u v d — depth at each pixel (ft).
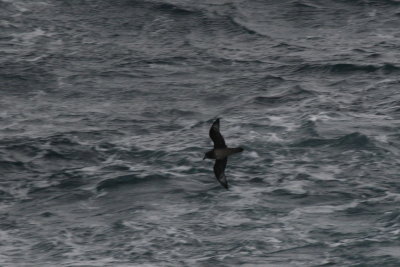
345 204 502.79
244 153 562.66
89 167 561.43
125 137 602.85
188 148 576.61
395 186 520.83
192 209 504.02
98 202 518.78
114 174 547.49
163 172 545.03
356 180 527.81
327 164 547.90
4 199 526.98
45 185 540.93
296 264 448.24
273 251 461.37
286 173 538.06
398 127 592.60
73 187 536.42
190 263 452.35
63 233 485.97
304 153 562.25
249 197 512.22
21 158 574.56
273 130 595.06
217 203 508.12
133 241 473.67
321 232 476.54
